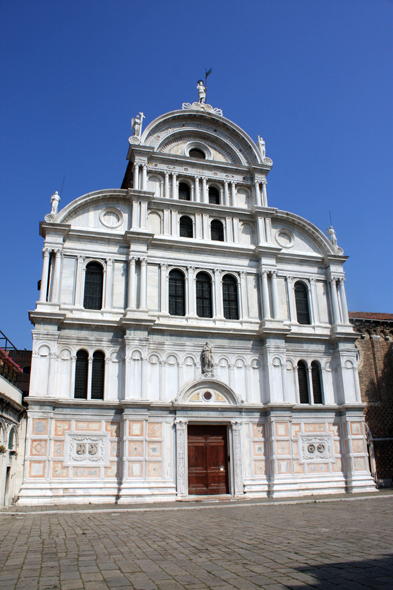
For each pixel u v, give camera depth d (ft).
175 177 118.42
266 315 111.65
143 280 105.29
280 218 124.36
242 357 108.47
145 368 98.22
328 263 123.65
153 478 94.38
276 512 75.41
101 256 106.83
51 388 92.89
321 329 118.62
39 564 38.99
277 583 32.42
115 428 95.66
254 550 43.62
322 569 35.96
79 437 93.25
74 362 97.30
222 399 103.96
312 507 82.12
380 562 37.76
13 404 86.43
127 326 99.66
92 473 92.07
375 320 140.56
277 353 108.88
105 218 110.93
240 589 31.17
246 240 120.47
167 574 35.35
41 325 96.32
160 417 98.32
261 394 107.45
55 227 103.50
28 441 89.25
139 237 107.14
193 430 102.01
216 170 123.03
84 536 52.95
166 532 55.26
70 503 88.53
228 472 101.14
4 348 100.94
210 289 113.39
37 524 63.72
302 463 105.91
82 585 32.58
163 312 106.73
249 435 103.40
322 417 110.83
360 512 72.13
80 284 103.60
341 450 110.32
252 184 124.77
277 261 120.88
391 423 133.80
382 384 136.36
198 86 131.13
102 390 98.07
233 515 72.38
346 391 112.88
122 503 88.33
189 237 115.96
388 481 128.26
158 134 120.67
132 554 42.63
